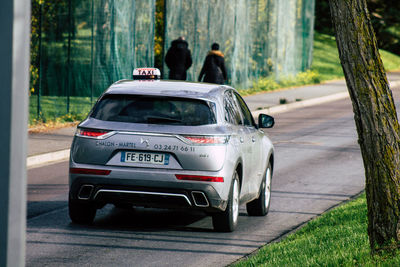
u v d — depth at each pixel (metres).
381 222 17.16
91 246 21.36
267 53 93.62
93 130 22.59
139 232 23.52
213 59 62.22
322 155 44.91
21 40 8.41
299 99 81.44
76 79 59.31
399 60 151.75
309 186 34.06
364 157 17.12
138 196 22.30
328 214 25.61
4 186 8.38
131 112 22.86
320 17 163.88
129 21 61.81
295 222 26.23
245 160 24.55
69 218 25.36
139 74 27.44
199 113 22.81
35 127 48.94
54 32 59.03
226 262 19.95
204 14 76.88
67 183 32.88
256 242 22.62
